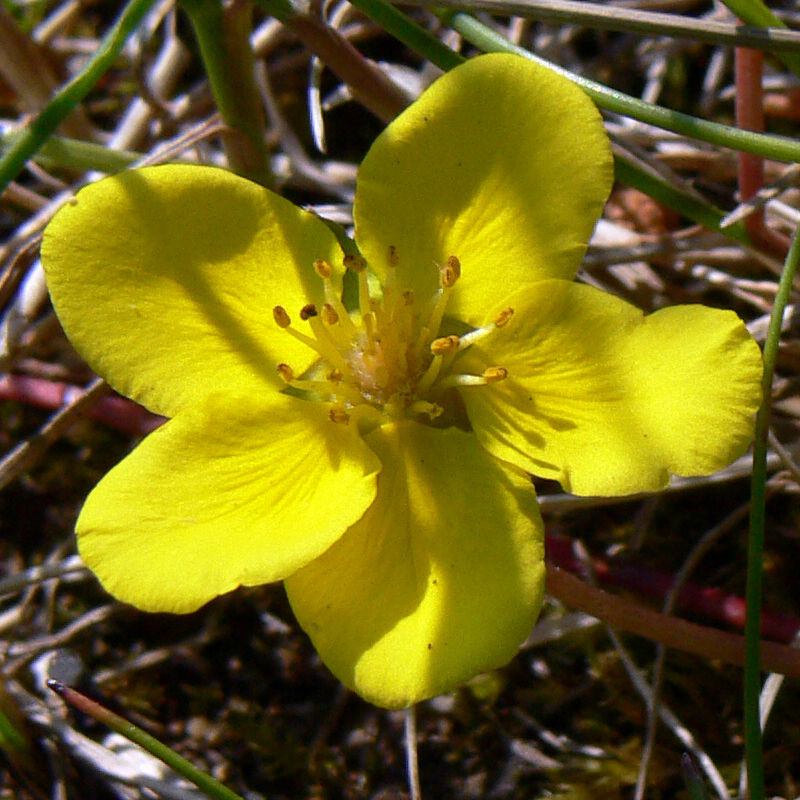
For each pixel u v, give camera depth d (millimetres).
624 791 51
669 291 61
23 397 61
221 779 53
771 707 51
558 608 55
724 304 61
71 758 52
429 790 52
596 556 55
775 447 51
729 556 56
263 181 57
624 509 57
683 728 51
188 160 64
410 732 51
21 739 52
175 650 56
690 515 56
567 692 53
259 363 45
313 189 64
